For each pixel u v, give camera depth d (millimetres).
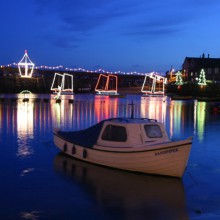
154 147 13633
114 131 15219
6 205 10664
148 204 10984
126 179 13539
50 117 40969
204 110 58219
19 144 21234
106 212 10258
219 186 13008
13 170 14875
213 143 22422
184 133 27672
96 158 15484
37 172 14562
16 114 44469
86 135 16703
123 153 14406
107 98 122625
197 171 15195
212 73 155250
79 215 9992
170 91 174000
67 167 15328
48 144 21250
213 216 10055
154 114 49156
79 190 12234
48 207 10555
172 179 13648
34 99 96812
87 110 55469
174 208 10672
